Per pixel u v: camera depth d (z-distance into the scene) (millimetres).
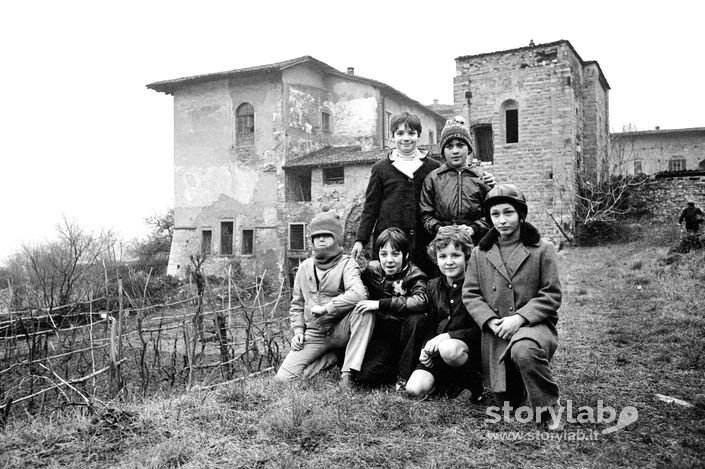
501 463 3289
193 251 27812
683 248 15773
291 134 26500
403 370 4633
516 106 24500
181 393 5578
